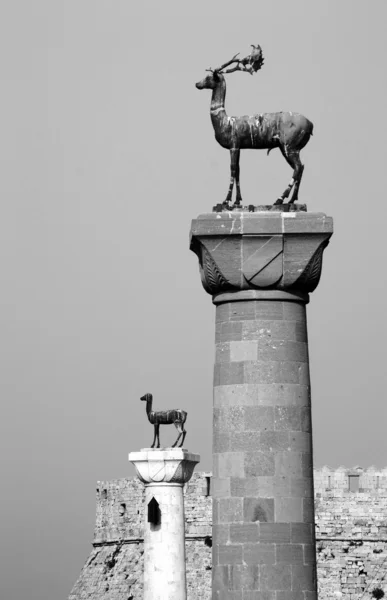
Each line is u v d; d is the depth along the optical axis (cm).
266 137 8100
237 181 8112
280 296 7881
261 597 7625
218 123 8150
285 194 8019
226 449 7806
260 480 7725
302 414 7844
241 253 7838
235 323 7894
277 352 7844
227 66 8256
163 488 13350
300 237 7825
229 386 7862
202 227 7831
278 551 7669
